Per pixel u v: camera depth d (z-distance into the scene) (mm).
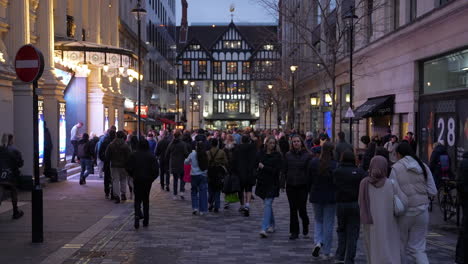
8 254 7793
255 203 14391
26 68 8711
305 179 9000
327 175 7777
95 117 25812
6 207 12297
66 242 8695
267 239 9266
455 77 16688
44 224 10344
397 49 21078
